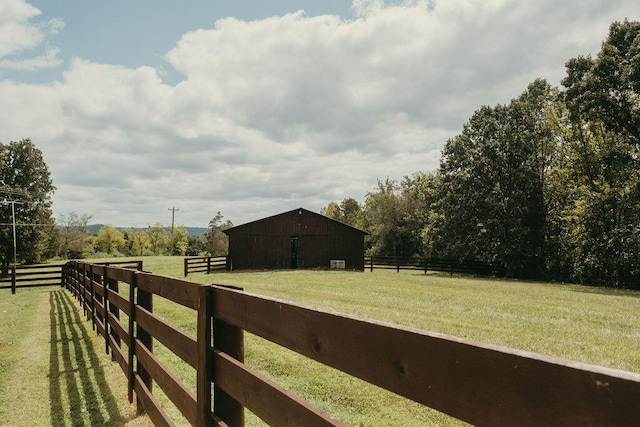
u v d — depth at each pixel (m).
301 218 35.78
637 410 0.65
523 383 0.84
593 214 28.38
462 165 36.78
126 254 111.69
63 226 88.31
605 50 27.14
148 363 3.93
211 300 2.48
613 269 28.67
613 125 27.58
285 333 1.74
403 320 10.32
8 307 13.22
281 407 1.68
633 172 28.12
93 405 4.70
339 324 1.42
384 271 35.22
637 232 26.03
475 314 11.59
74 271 14.98
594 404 0.71
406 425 4.39
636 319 11.51
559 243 33.25
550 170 35.75
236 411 2.26
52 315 11.05
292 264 36.34
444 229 37.84
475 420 0.94
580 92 28.08
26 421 4.32
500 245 33.62
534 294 18.11
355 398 5.14
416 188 54.53
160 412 3.33
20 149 60.47
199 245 112.19
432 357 1.06
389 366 1.20
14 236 54.53
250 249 34.81
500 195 34.16
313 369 6.17
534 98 39.12
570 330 9.58
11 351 7.14
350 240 35.78
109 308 6.86
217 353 2.38
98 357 6.61
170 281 3.30
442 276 30.03
